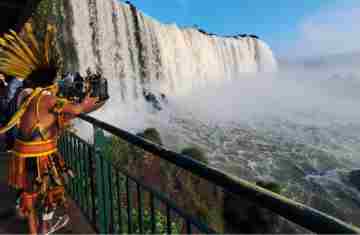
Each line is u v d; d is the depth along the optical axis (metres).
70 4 19.50
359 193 17.88
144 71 25.64
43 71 2.13
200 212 12.53
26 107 2.08
